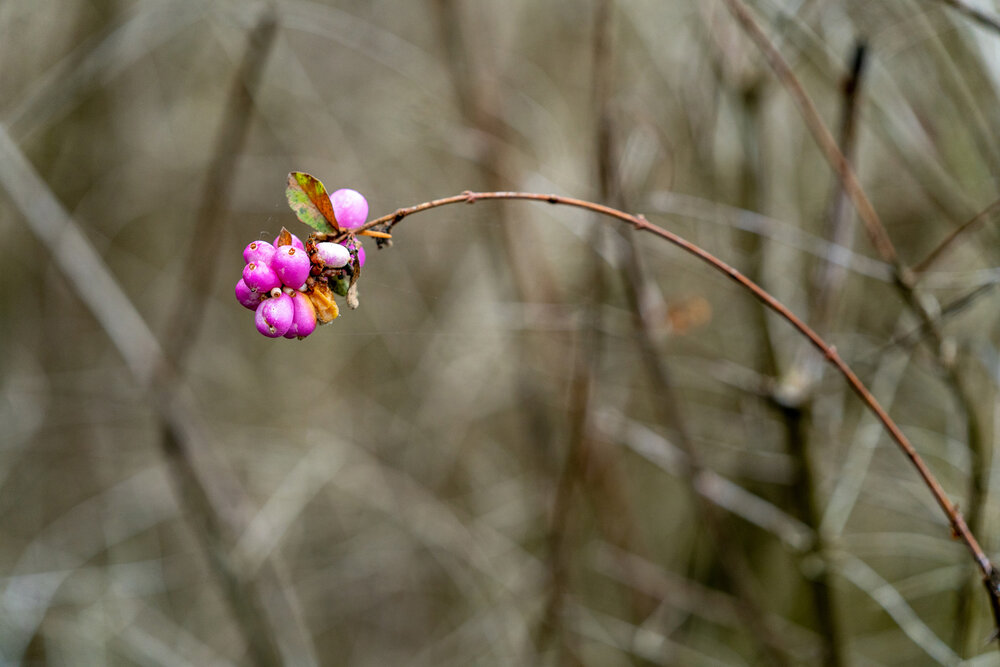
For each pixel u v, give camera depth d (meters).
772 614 1.17
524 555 1.28
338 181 1.50
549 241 1.37
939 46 0.95
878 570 1.24
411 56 1.46
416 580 1.38
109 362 1.53
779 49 0.96
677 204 1.12
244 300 0.75
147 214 1.70
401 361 1.52
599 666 1.26
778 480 1.08
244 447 1.40
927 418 1.12
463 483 1.43
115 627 1.21
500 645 1.18
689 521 1.33
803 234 0.95
